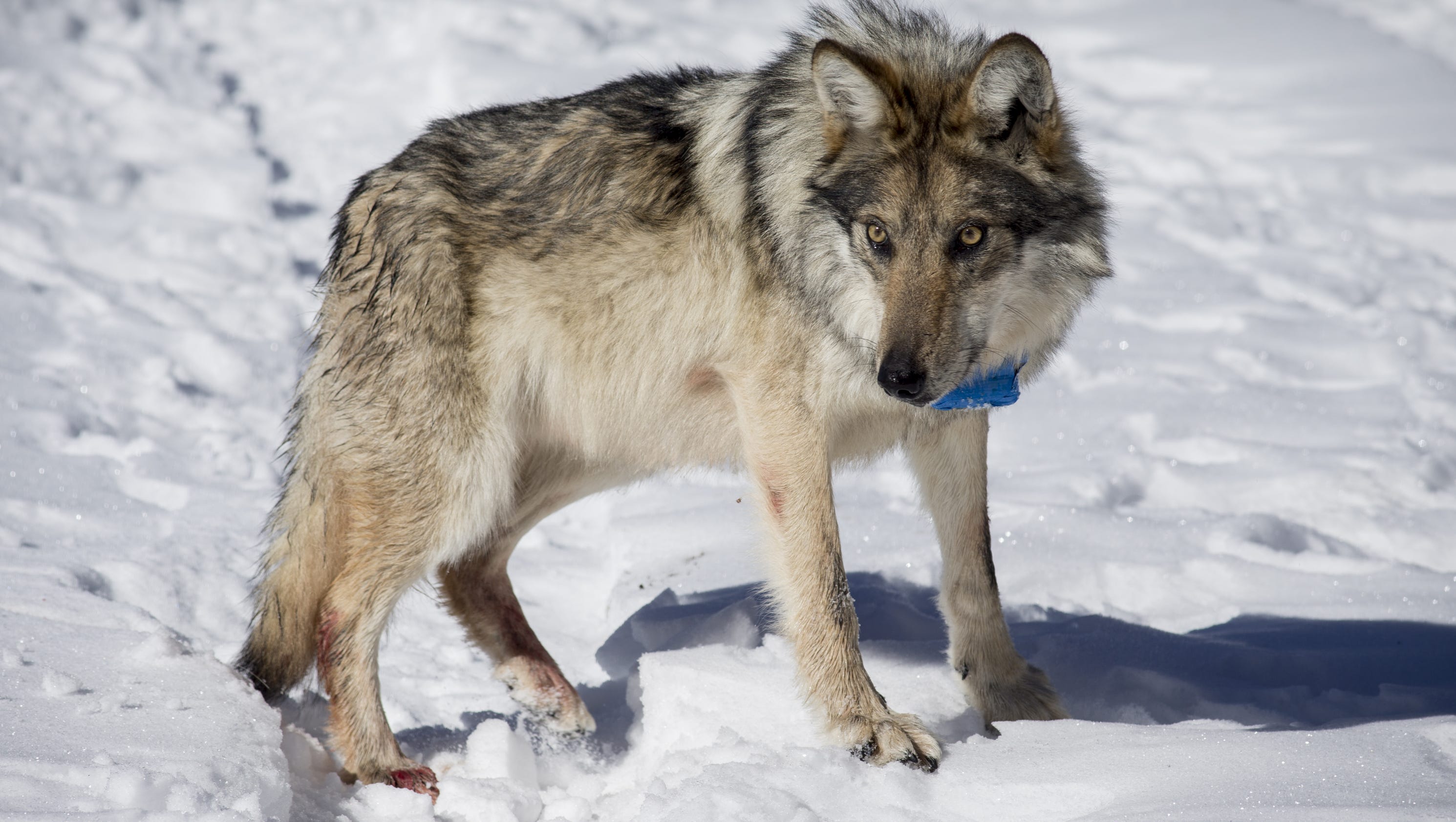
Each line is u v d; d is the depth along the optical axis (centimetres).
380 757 1329
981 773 1149
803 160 1357
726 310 1391
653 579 1912
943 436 1438
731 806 1067
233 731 1183
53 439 2211
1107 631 1650
